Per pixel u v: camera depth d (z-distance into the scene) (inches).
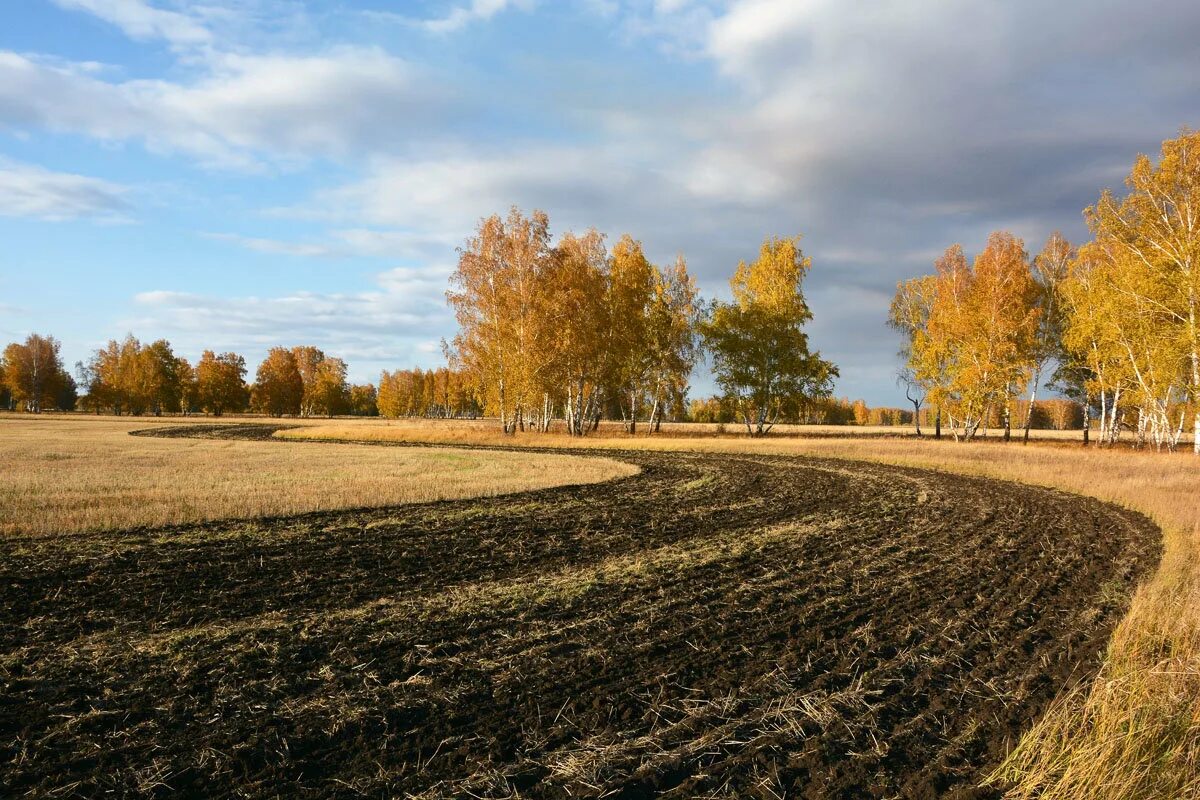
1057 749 175.3
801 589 351.6
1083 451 1309.1
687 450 1467.8
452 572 385.7
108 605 318.0
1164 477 835.4
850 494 754.2
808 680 233.3
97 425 2544.3
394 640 270.4
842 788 167.0
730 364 1845.5
